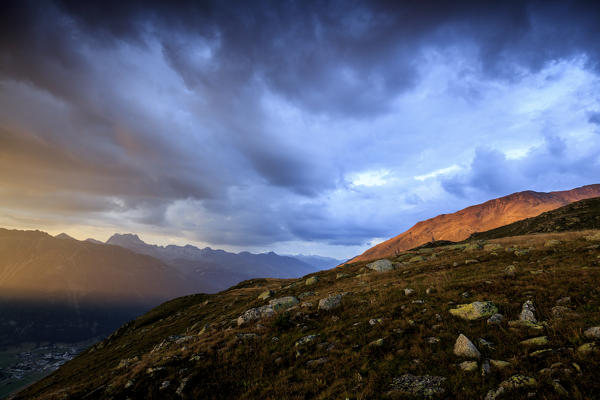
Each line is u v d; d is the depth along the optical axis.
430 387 7.98
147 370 14.50
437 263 28.88
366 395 8.34
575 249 20.97
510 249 27.02
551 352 8.01
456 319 12.34
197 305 60.66
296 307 21.75
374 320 14.40
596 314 9.48
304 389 10.06
